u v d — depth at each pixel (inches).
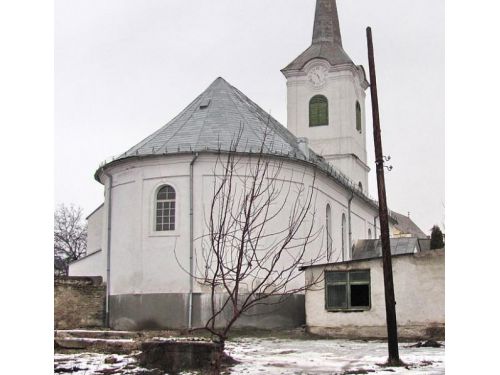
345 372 592.7
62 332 933.8
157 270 1127.0
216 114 1241.4
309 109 1822.1
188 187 1133.7
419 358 694.5
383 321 971.9
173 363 614.9
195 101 1312.7
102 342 774.5
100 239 1493.6
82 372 598.5
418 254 963.3
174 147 1160.2
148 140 1232.2
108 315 1181.1
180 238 1122.7
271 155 1141.7
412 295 958.4
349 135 1780.3
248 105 1365.7
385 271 670.5
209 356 614.5
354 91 1850.4
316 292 1026.7
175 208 1136.2
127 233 1175.0
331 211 1393.9
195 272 1101.7
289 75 1845.5
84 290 1192.2
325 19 1899.6
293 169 1188.5
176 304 1103.6
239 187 1122.0
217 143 1155.3
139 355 671.8
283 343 905.5
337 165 1774.1
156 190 1155.3
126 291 1154.0
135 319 1128.8
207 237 1109.7
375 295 983.0
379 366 634.8
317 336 1005.2
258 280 1106.1
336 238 1422.2
